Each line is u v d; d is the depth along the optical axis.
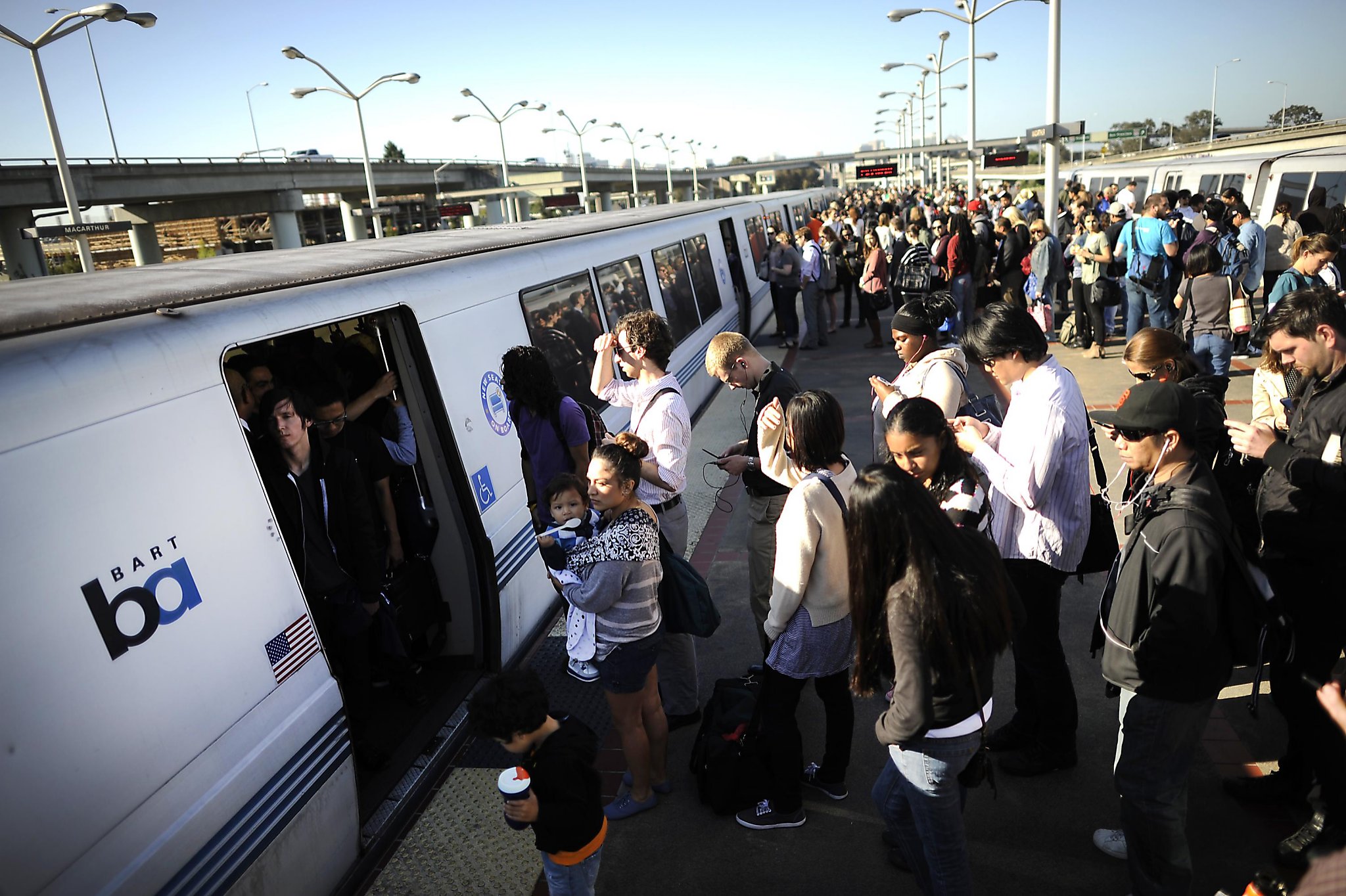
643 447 3.67
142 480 2.67
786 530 3.17
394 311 4.34
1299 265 6.45
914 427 2.70
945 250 12.36
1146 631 2.53
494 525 4.75
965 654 2.38
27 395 2.40
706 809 3.70
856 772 3.87
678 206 12.77
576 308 6.56
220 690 2.80
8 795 2.18
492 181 74.75
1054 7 14.56
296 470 3.73
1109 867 3.21
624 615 3.37
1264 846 3.22
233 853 2.78
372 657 4.51
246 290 3.48
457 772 4.03
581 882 2.75
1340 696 2.08
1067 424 3.15
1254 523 3.60
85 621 2.42
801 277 13.36
